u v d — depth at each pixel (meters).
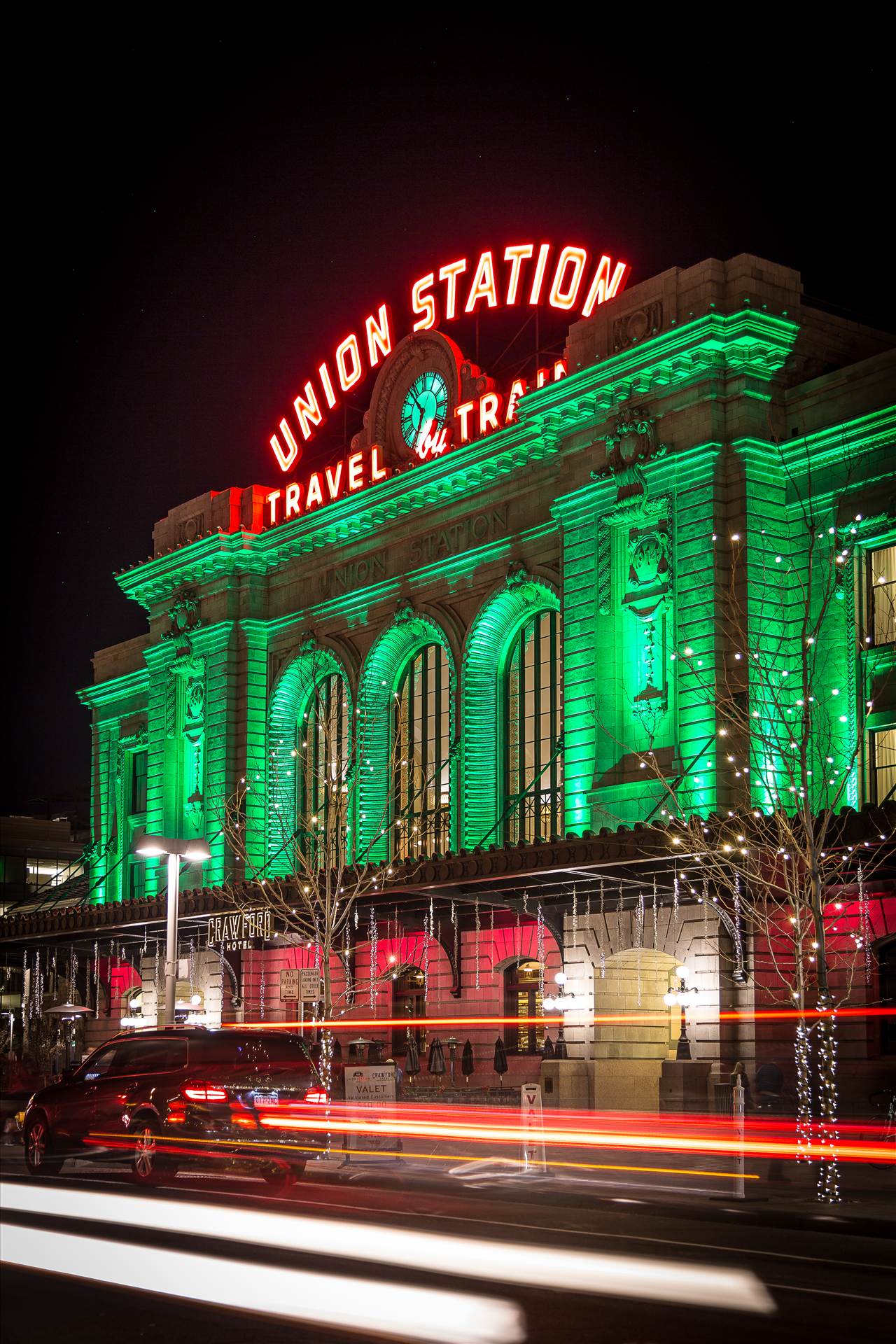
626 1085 44.19
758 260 45.09
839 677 42.12
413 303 61.97
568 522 49.12
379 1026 52.03
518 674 54.62
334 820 54.28
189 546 67.44
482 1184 26.69
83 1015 63.72
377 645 59.34
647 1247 18.12
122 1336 12.18
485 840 53.00
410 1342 11.82
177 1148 23.59
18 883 108.62
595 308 51.16
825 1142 24.72
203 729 67.25
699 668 43.47
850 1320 13.22
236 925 55.41
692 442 44.91
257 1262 15.82
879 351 47.91
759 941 40.75
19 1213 20.08
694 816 37.22
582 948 45.97
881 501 41.66
